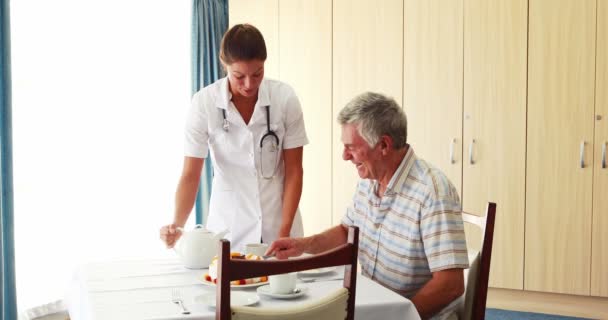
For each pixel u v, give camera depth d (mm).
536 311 3822
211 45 4344
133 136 3809
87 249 3525
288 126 2396
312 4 4250
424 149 4000
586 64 3621
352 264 1385
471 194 3902
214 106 2314
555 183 3713
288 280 1590
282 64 4355
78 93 3443
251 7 4414
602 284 3639
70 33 3387
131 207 3801
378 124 1751
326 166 4258
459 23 3883
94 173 3555
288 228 2307
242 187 2402
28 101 3174
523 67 3752
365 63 4129
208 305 1479
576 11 3625
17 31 3105
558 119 3689
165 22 4027
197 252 1895
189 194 2361
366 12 4113
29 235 3201
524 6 3730
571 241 3693
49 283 3312
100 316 1405
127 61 3758
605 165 3604
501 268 3848
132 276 1803
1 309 2934
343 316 1367
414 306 1528
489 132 3844
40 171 3246
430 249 1713
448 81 3924
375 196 1896
